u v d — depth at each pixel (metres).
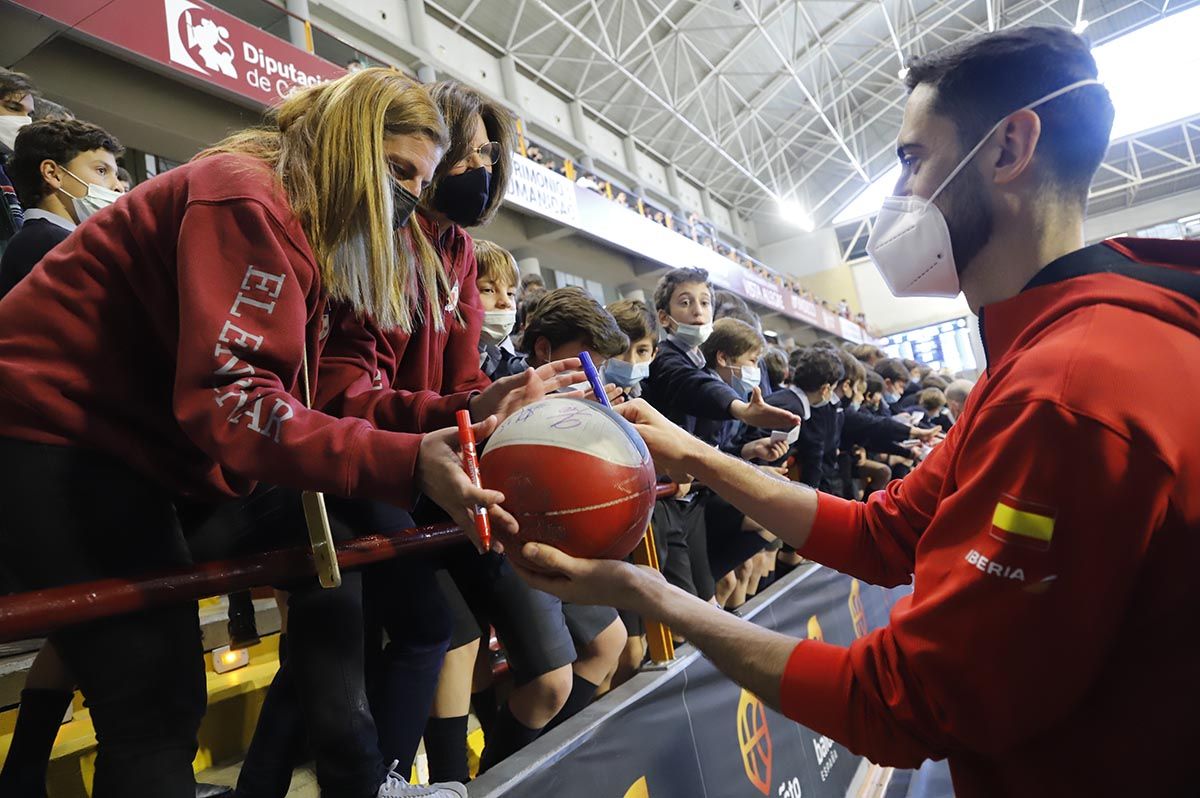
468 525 0.76
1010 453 0.64
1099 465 0.60
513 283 2.11
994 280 0.84
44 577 0.77
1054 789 0.68
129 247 0.83
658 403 2.50
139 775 0.75
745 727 1.79
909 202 0.87
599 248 12.31
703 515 2.49
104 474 0.81
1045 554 0.61
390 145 0.96
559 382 1.12
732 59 18.03
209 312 0.75
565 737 1.19
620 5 15.09
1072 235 0.80
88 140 1.92
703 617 0.79
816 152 23.95
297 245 0.84
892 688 0.67
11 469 0.77
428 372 1.37
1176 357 0.63
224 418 0.74
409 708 1.22
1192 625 0.63
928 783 2.69
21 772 1.05
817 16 18.12
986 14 20.20
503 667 2.07
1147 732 0.64
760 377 3.14
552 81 16.47
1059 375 0.64
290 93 1.00
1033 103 0.77
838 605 2.78
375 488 0.76
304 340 0.83
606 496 0.77
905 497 1.01
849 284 25.08
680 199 20.88
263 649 2.16
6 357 0.79
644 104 18.27
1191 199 23.14
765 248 26.16
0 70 2.49
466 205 1.39
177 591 0.77
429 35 13.35
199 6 5.21
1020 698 0.62
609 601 0.80
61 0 3.91
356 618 1.07
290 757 1.20
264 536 1.05
